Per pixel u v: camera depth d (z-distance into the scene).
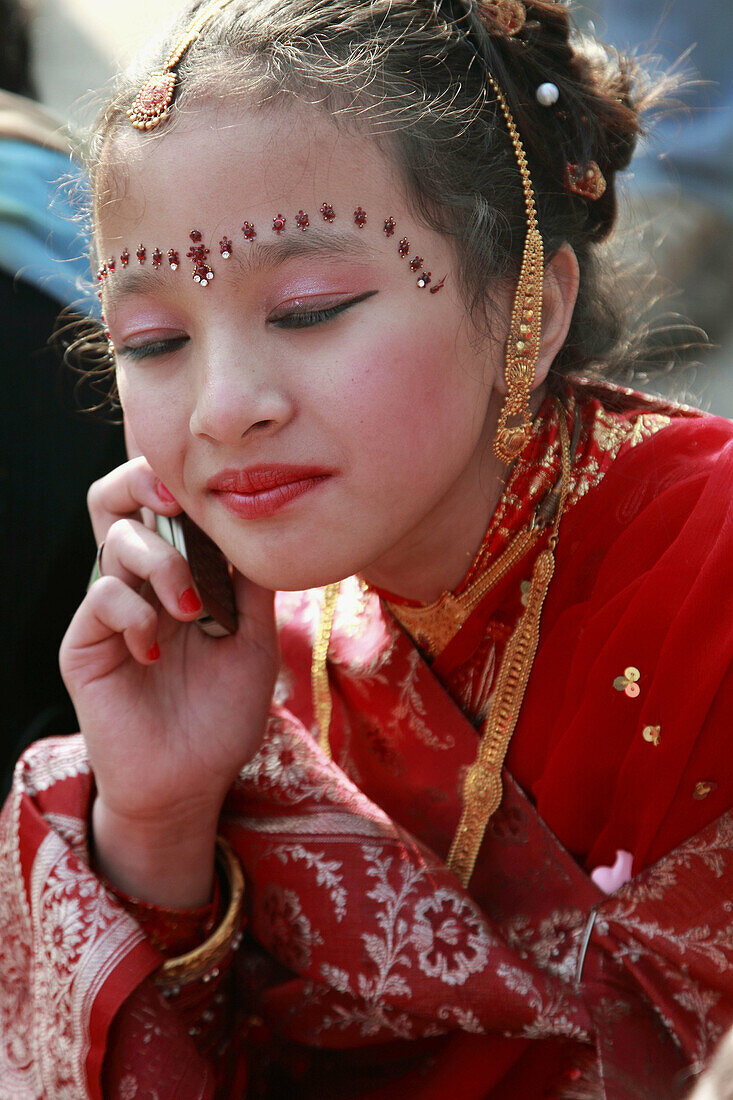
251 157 2.12
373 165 2.17
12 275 3.86
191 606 2.65
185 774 2.63
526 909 2.56
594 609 2.55
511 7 2.46
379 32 2.26
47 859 2.58
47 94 6.80
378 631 2.81
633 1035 2.41
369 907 2.54
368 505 2.25
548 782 2.58
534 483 2.57
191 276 2.17
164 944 2.63
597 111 2.66
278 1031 2.70
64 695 4.04
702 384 7.82
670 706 2.44
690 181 8.48
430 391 2.24
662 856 2.49
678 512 2.52
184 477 2.37
